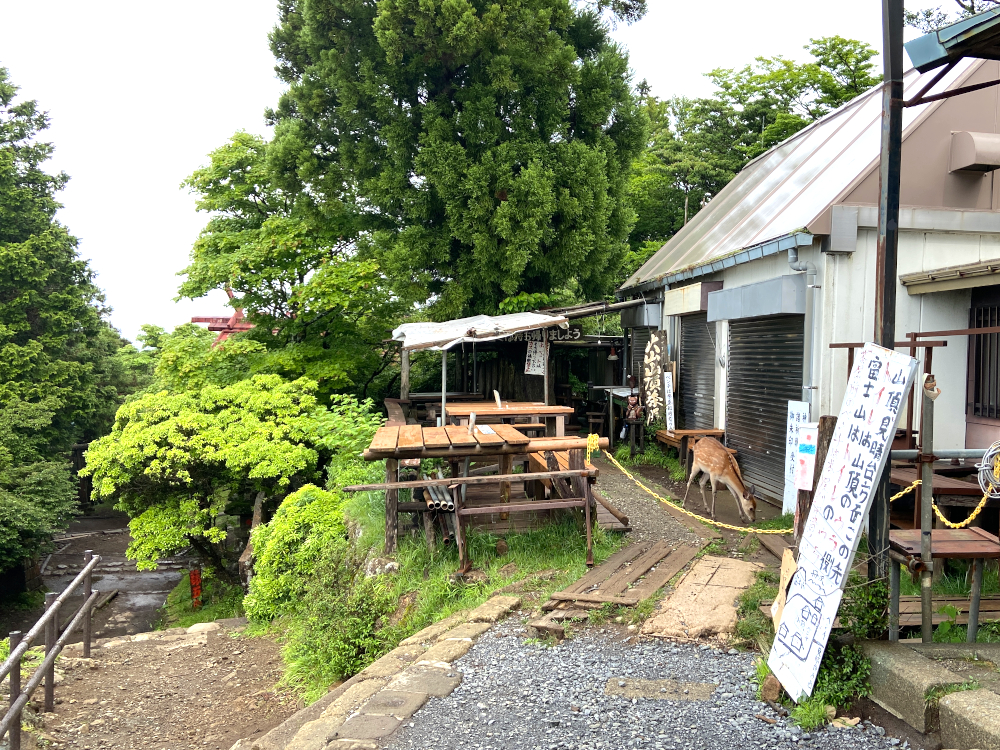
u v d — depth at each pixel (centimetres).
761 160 1556
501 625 594
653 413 1334
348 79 1540
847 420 422
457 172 1478
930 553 444
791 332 958
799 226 874
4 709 575
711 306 1137
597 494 926
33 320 2309
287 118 1753
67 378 2234
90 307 2398
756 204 1248
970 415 848
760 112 2394
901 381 385
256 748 468
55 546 2205
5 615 1759
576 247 1515
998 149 851
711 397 1262
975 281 734
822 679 414
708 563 698
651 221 2517
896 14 435
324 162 1647
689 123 2512
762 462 1050
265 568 1006
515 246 1477
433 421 1302
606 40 1700
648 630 546
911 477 693
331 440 1251
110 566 2153
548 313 1395
